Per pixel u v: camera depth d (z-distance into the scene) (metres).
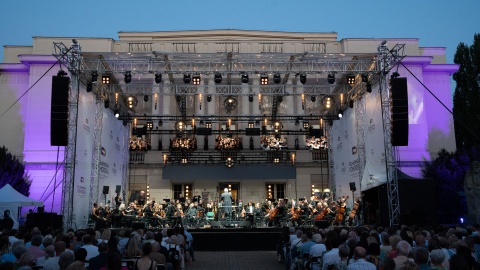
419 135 27.62
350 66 23.77
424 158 27.34
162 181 35.88
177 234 14.41
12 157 27.08
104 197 27.66
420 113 27.88
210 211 28.17
